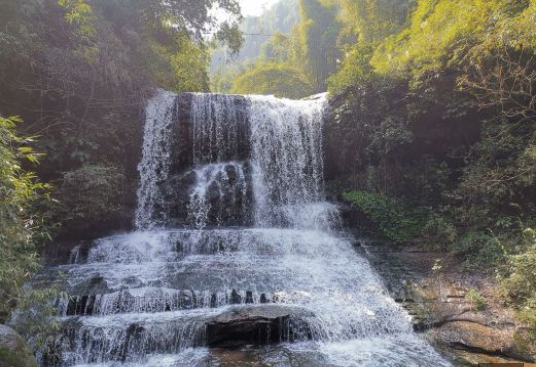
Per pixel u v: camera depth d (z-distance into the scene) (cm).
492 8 941
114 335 579
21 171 885
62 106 1007
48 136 970
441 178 1060
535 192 882
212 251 934
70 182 882
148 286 702
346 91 1248
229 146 1286
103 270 780
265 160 1293
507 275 738
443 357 593
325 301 730
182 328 599
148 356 574
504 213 902
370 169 1179
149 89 1220
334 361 564
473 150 1028
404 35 1273
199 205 1105
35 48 932
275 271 813
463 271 810
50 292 509
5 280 448
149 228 1046
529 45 864
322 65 2802
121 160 1098
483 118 1020
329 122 1274
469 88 995
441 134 1091
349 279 812
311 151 1298
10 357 386
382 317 686
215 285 731
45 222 839
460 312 698
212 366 532
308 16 2858
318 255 947
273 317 622
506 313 664
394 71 1148
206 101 1276
